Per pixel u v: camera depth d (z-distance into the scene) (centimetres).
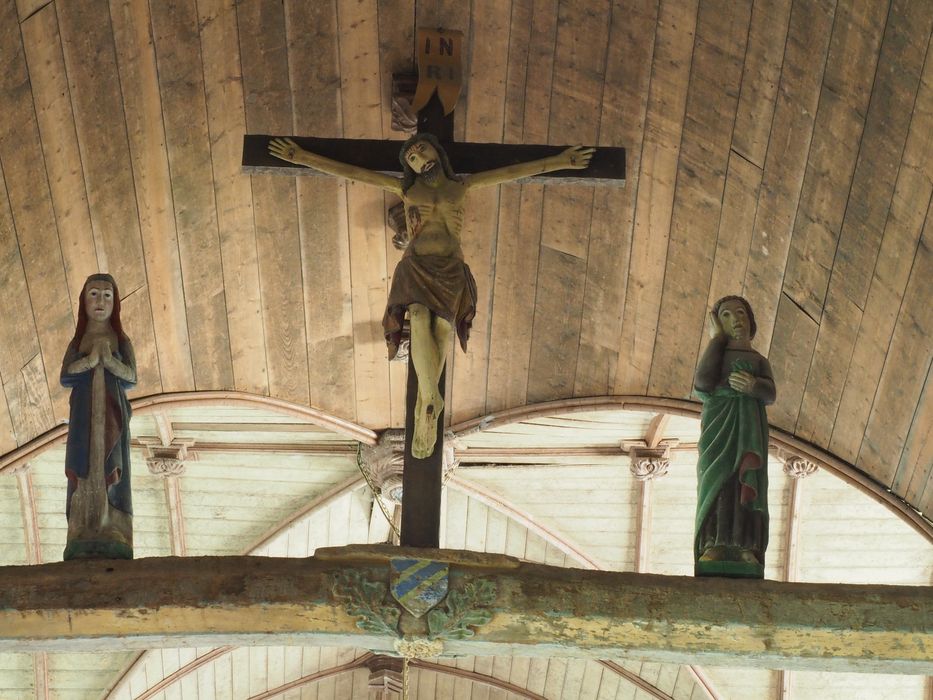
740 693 1703
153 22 1138
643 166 1225
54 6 1080
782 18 1075
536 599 893
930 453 1135
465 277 1009
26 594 876
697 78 1152
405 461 948
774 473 1565
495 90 1222
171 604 878
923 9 974
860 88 1053
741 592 902
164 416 1506
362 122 1243
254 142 1095
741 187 1180
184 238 1258
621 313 1310
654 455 1542
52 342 1221
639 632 894
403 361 1373
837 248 1143
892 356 1141
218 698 1848
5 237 1141
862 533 1586
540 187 1266
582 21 1167
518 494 1623
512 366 1372
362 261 1323
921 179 1042
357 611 884
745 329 1007
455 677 1902
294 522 1644
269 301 1324
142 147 1192
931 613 896
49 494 1592
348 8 1177
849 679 1667
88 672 1727
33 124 1117
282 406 1379
